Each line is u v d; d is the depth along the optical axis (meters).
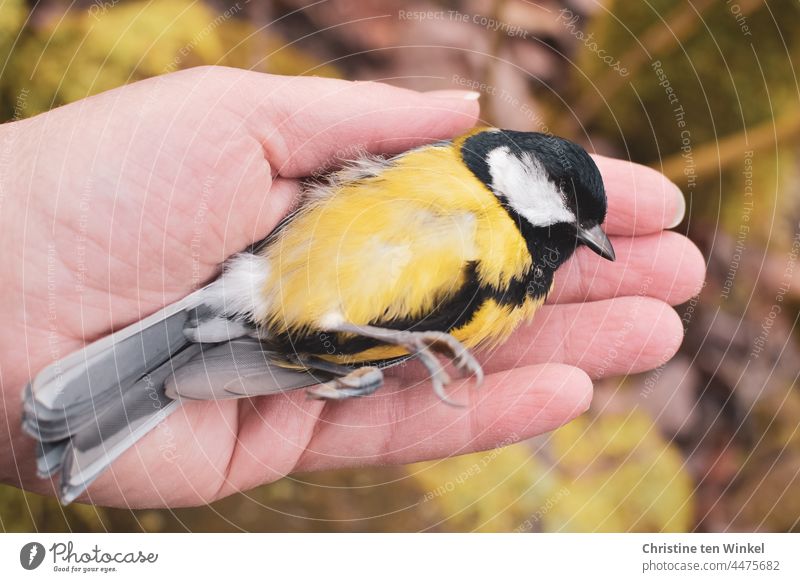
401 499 0.53
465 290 0.48
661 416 0.55
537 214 0.49
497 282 0.48
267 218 0.49
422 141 0.50
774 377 0.56
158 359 0.48
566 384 0.51
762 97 0.55
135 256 0.49
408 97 0.50
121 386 0.48
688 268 0.51
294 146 0.50
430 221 0.48
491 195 0.49
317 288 0.48
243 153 0.49
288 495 0.52
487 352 0.52
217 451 0.51
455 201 0.48
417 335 0.48
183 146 0.49
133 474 0.50
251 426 0.51
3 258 0.49
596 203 0.49
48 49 0.52
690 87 0.55
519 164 0.49
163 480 0.50
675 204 0.51
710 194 0.55
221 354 0.48
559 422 0.51
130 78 0.51
